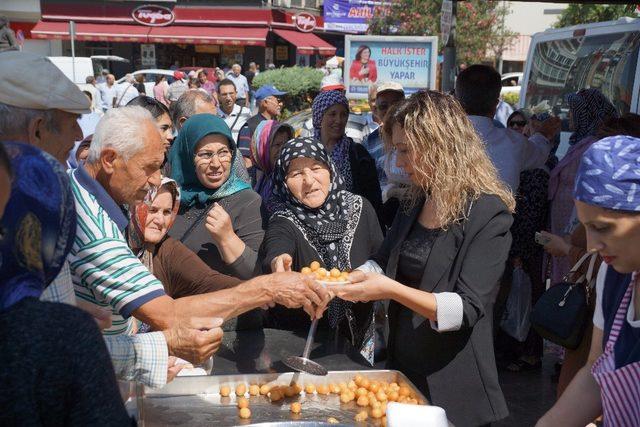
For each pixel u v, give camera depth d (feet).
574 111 16.74
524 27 108.99
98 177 7.54
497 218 8.14
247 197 12.06
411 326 8.68
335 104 15.98
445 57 25.49
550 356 18.49
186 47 98.37
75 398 4.01
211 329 7.02
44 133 6.96
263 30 93.45
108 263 7.01
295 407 7.45
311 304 7.70
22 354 3.88
